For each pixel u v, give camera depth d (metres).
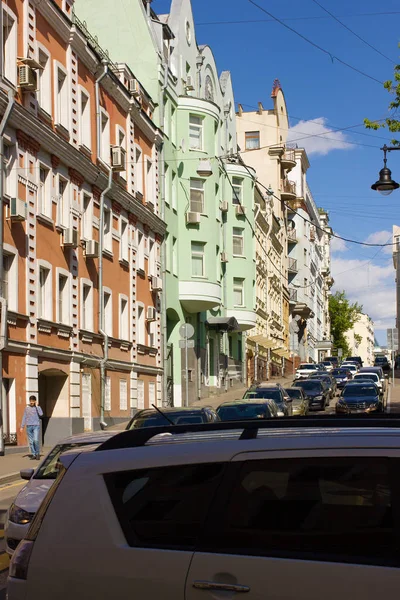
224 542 3.95
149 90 38.81
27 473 10.48
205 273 42.25
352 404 33.81
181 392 41.34
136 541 4.03
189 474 4.12
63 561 4.06
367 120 20.30
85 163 28.31
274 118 72.00
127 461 4.21
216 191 45.72
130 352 33.78
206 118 42.75
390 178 20.30
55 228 26.22
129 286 33.97
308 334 92.44
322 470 3.98
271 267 66.12
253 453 4.07
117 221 32.69
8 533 9.06
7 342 22.20
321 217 120.62
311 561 3.79
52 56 26.09
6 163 23.00
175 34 43.25
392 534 3.79
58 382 26.97
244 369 55.34
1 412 21.91
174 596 3.89
